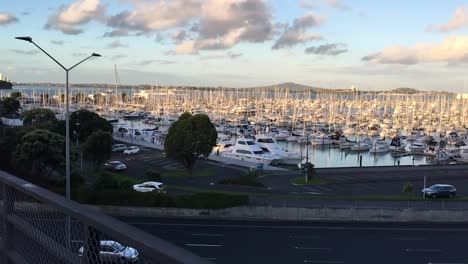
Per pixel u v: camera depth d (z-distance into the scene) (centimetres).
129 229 280
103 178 3738
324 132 11562
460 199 4044
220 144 7956
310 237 2922
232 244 2712
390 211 3431
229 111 16875
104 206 3444
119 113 17025
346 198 3847
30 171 4016
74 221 343
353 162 8419
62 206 348
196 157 5291
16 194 449
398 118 14325
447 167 6488
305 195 4116
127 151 6912
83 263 323
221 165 6184
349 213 3431
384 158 8919
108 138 5134
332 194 4412
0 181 477
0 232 488
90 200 3441
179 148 5178
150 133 10312
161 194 3506
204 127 5262
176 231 2997
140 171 5512
